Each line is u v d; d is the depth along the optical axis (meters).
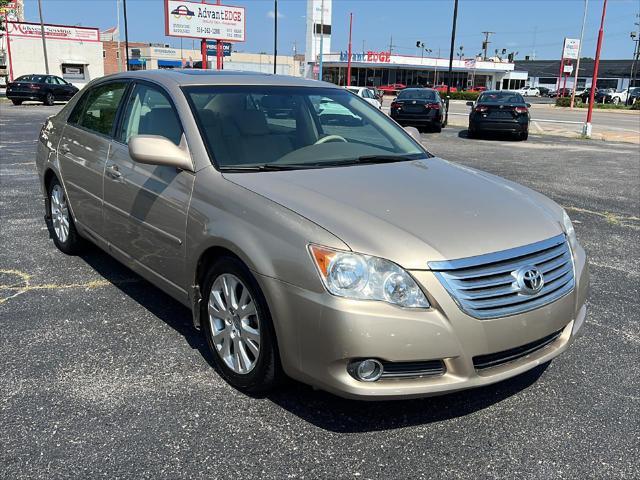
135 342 3.66
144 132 3.89
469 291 2.62
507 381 3.33
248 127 3.64
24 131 15.30
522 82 92.25
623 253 5.81
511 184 3.71
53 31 43.34
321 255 2.60
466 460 2.63
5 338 3.67
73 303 4.24
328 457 2.62
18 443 2.66
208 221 3.11
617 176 10.59
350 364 2.57
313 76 72.69
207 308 3.28
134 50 77.12
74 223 4.95
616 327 4.07
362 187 3.17
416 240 2.66
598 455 2.69
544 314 2.81
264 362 2.89
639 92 59.50
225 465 2.55
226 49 62.03
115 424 2.82
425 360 2.57
